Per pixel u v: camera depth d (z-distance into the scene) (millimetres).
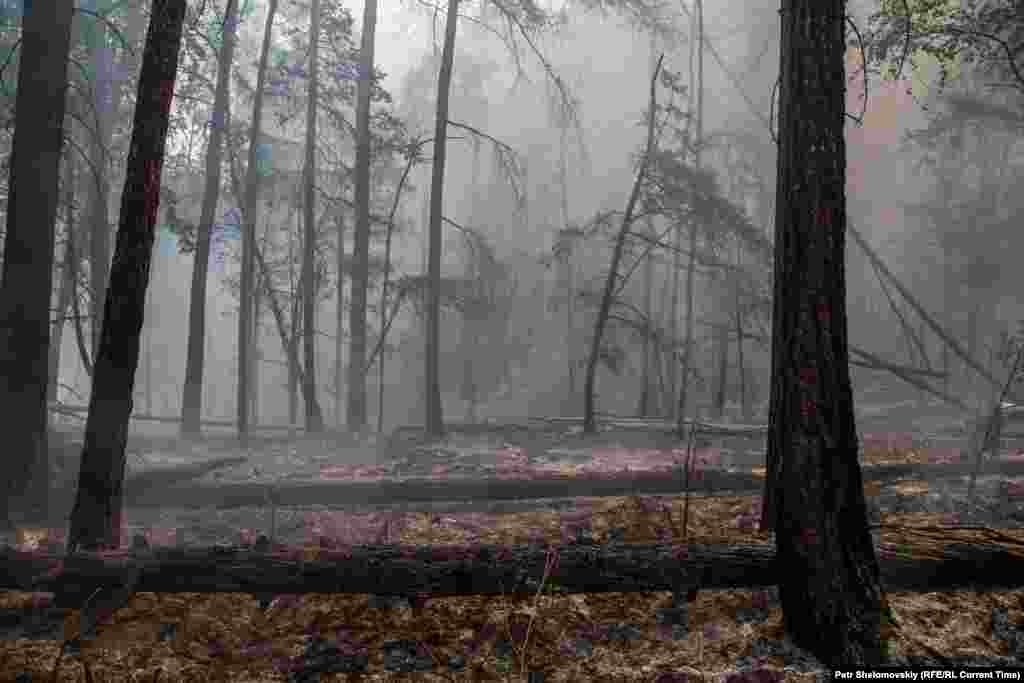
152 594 4289
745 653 3904
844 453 4027
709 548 4438
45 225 5750
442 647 3980
